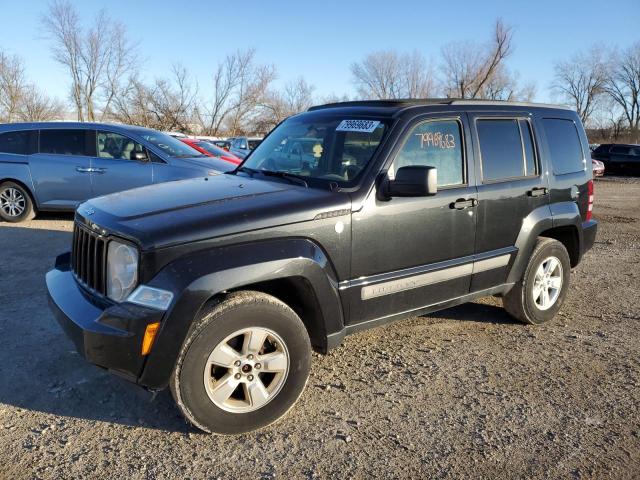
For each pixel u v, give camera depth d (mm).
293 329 3279
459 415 3496
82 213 3570
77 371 3945
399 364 4207
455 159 4195
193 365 3004
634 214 13109
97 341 2934
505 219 4488
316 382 3902
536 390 3840
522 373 4102
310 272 3312
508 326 5062
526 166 4723
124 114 36375
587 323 5203
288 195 3480
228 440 3180
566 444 3201
